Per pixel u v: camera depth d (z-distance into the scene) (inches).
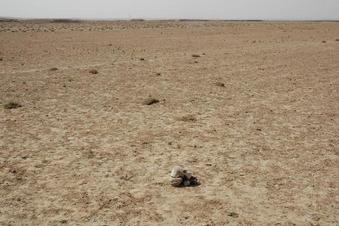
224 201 309.3
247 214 290.5
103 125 510.0
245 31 2610.7
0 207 301.6
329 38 1994.3
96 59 1163.3
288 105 621.3
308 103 635.5
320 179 350.0
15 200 312.7
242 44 1691.7
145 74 906.1
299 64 1091.3
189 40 1902.1
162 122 524.1
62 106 607.5
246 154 409.4
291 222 279.9
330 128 501.7
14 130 487.8
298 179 349.7
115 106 608.4
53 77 855.1
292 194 321.7
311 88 755.4
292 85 786.2
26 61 1105.4
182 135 470.6
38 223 279.0
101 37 2078.0
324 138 462.6
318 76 893.8
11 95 679.7
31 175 358.6
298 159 396.8
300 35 2215.8
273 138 461.4
